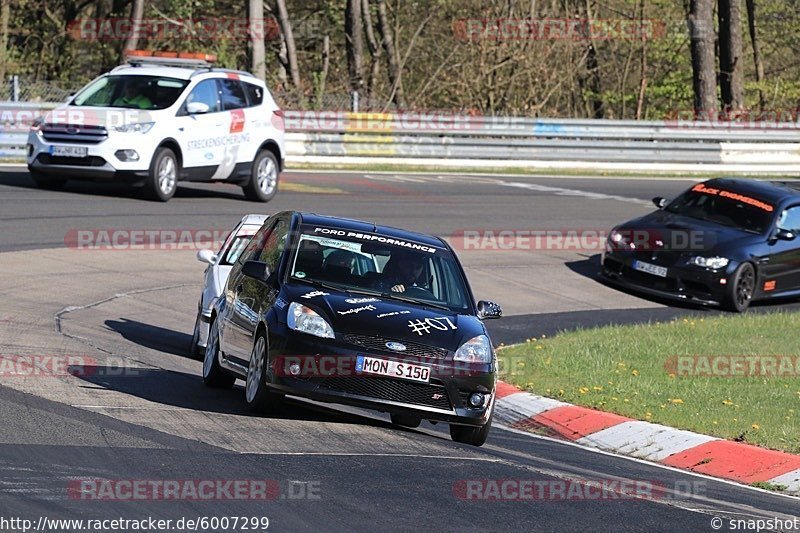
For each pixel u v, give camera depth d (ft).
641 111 537.24
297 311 103.96
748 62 607.37
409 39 504.84
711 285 209.05
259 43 382.22
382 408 102.27
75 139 231.71
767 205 222.89
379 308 106.73
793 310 218.18
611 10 524.52
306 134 333.21
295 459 89.86
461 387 103.40
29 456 82.48
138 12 419.54
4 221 205.46
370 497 81.05
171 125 239.09
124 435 91.71
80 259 188.55
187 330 162.61
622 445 116.57
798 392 141.79
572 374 144.97
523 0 468.34
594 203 300.40
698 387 141.79
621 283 220.02
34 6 469.16
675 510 87.97
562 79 454.40
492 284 211.61
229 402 112.68
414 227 242.37
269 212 242.17
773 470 108.68
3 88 299.99
